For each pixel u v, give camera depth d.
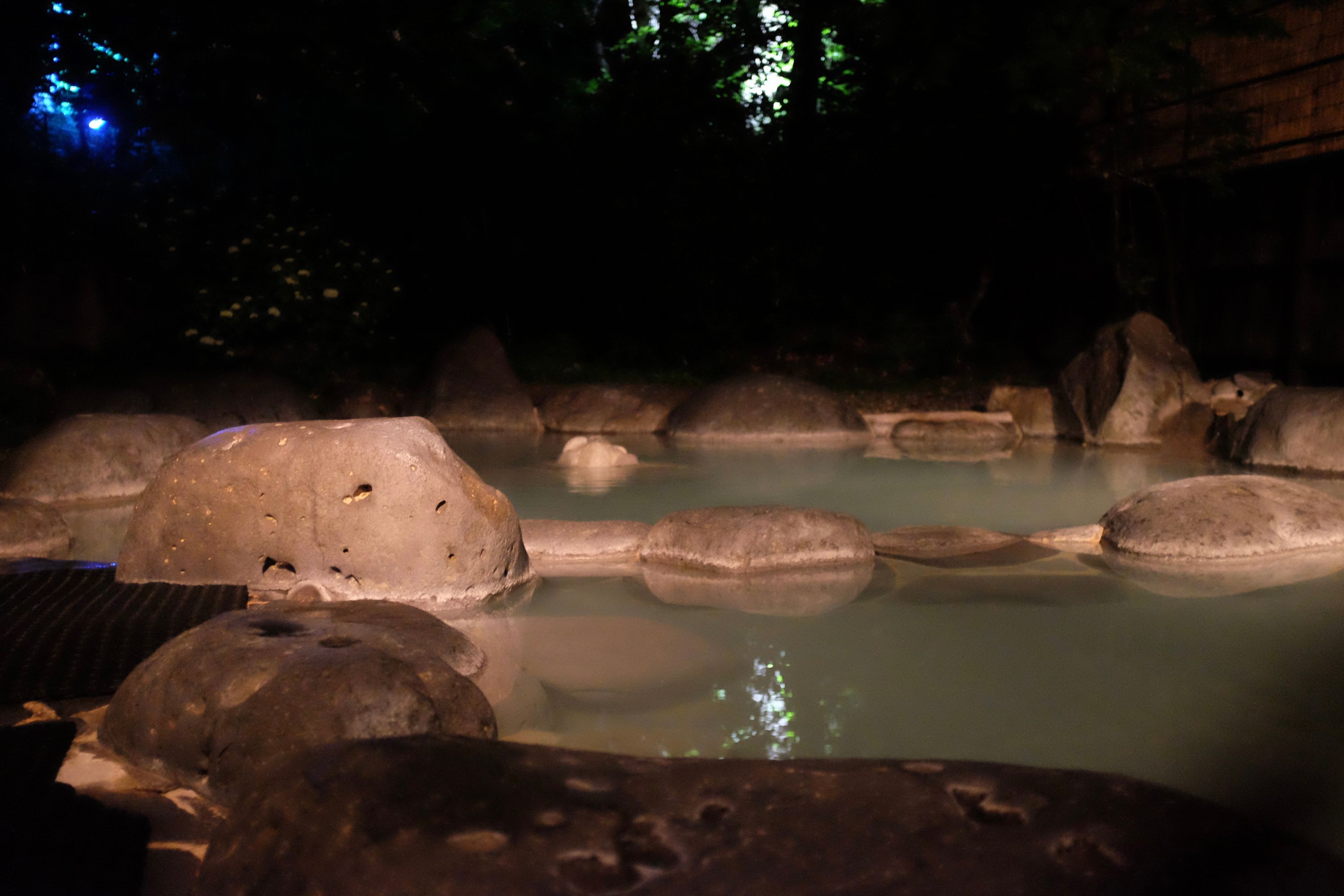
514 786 1.61
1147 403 8.68
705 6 14.84
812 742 2.36
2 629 3.18
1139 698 2.66
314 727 2.12
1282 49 9.48
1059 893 1.31
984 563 4.36
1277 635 3.25
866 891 1.34
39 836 1.91
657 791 1.61
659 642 3.27
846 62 14.25
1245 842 1.40
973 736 2.40
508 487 6.52
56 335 9.85
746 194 13.48
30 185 10.62
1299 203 9.35
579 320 13.95
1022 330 13.55
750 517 4.46
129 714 2.40
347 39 12.20
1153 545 4.43
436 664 2.49
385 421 3.97
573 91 15.31
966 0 11.56
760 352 13.43
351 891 1.40
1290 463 6.89
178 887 1.76
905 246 13.92
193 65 11.34
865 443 9.36
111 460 6.32
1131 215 11.52
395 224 14.02
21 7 10.32
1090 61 11.53
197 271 11.19
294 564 3.80
